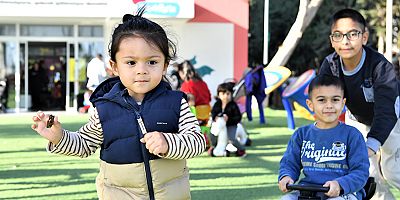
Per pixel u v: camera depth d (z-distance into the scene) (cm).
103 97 343
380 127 454
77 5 1970
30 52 2188
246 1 2259
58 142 337
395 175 528
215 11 2258
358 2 3122
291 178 411
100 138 351
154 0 2011
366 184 430
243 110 1731
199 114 1166
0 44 2164
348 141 411
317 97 416
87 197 698
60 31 2194
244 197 704
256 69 1642
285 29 3153
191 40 2253
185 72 1218
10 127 1597
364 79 482
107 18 2027
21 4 1952
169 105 340
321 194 405
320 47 3011
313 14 1995
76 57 2203
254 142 1275
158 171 334
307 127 429
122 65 333
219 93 1084
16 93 2181
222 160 1016
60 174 867
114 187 341
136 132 334
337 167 409
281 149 1162
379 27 3128
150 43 329
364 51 484
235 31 2273
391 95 465
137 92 335
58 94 2216
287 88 1573
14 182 801
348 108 518
